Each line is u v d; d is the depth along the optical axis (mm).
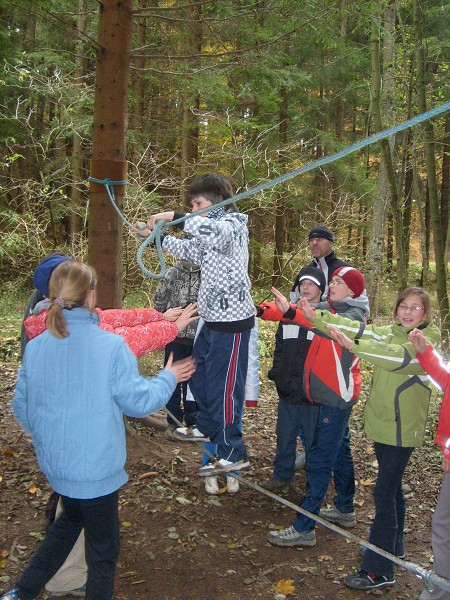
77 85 10273
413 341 2797
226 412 3508
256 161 10828
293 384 3639
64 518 2576
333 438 3574
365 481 4566
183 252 3420
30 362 2457
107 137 4152
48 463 2393
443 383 2799
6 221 10289
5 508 3744
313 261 4434
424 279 10703
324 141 14977
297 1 5223
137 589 3137
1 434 4797
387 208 11922
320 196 15516
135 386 2408
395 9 8680
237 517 3902
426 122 7324
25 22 11938
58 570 2840
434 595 2682
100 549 2471
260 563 3422
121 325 3211
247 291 3473
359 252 13781
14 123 11938
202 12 6184
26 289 12555
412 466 4801
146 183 8461
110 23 4094
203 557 3432
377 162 17359
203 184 3430
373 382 3225
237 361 3484
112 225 4258
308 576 3334
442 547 2740
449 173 21016
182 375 2631
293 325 3758
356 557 3549
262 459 4812
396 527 3195
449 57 12031
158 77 10680
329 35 5969
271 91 10164
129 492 4059
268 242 17016
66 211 11562
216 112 11914
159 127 14992
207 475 3439
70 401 2361
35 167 13180
